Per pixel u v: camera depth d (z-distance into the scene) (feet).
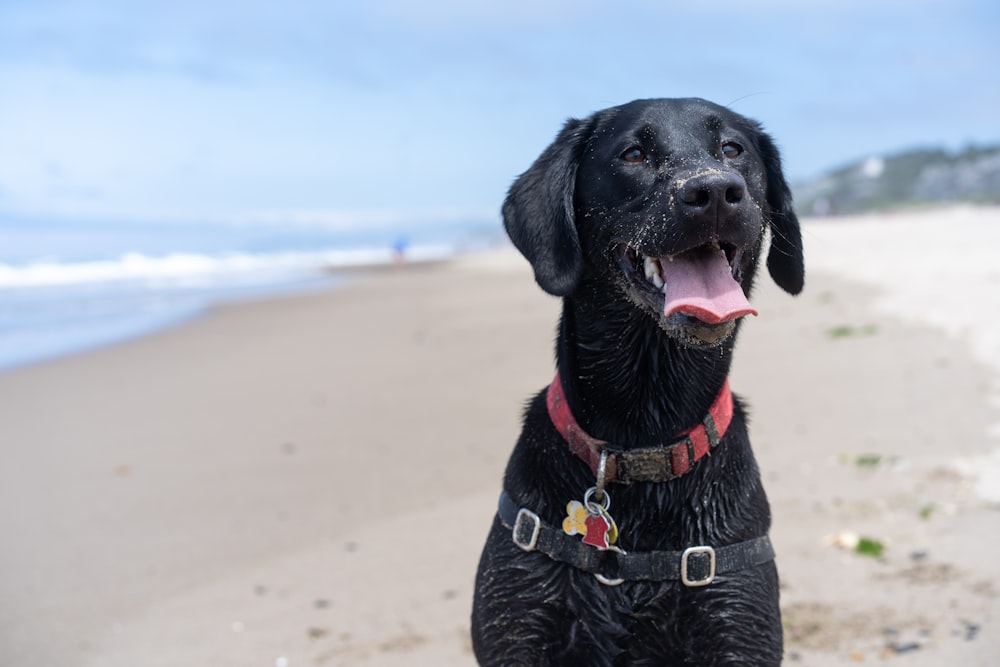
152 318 16.97
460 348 12.03
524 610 3.37
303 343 13.42
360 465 6.99
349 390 9.68
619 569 3.34
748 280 3.58
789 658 4.22
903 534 5.18
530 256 3.60
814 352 9.49
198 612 4.91
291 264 37.14
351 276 29.17
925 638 4.27
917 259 17.97
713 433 3.36
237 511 6.15
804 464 6.25
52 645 4.65
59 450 7.79
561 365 3.56
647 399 3.40
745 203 3.23
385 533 5.71
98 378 10.96
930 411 7.06
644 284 3.38
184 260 38.27
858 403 7.46
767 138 3.82
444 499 6.18
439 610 4.84
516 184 3.71
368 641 4.60
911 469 5.98
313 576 5.24
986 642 4.18
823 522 5.41
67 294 21.99
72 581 5.26
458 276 27.20
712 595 3.31
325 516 6.00
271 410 8.93
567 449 3.44
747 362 9.33
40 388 10.41
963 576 4.71
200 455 7.47
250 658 4.49
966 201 64.95
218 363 11.85
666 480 3.35
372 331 14.46
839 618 4.48
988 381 7.64
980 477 5.74
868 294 13.39
